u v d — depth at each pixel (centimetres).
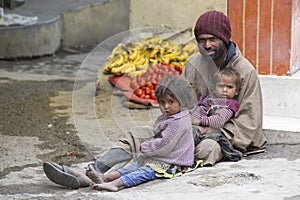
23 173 987
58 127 1266
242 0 1173
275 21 1157
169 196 834
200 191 853
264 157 1012
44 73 1828
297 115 1147
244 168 950
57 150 1125
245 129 999
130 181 884
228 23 999
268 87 1159
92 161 1063
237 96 1010
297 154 1023
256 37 1171
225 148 982
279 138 1076
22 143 1166
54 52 2133
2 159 1071
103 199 834
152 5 1479
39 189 897
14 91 1579
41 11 2228
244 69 1007
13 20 2050
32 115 1362
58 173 884
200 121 983
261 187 866
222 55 1007
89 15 2294
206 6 1429
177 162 920
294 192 845
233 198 822
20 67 1914
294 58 1184
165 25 1473
